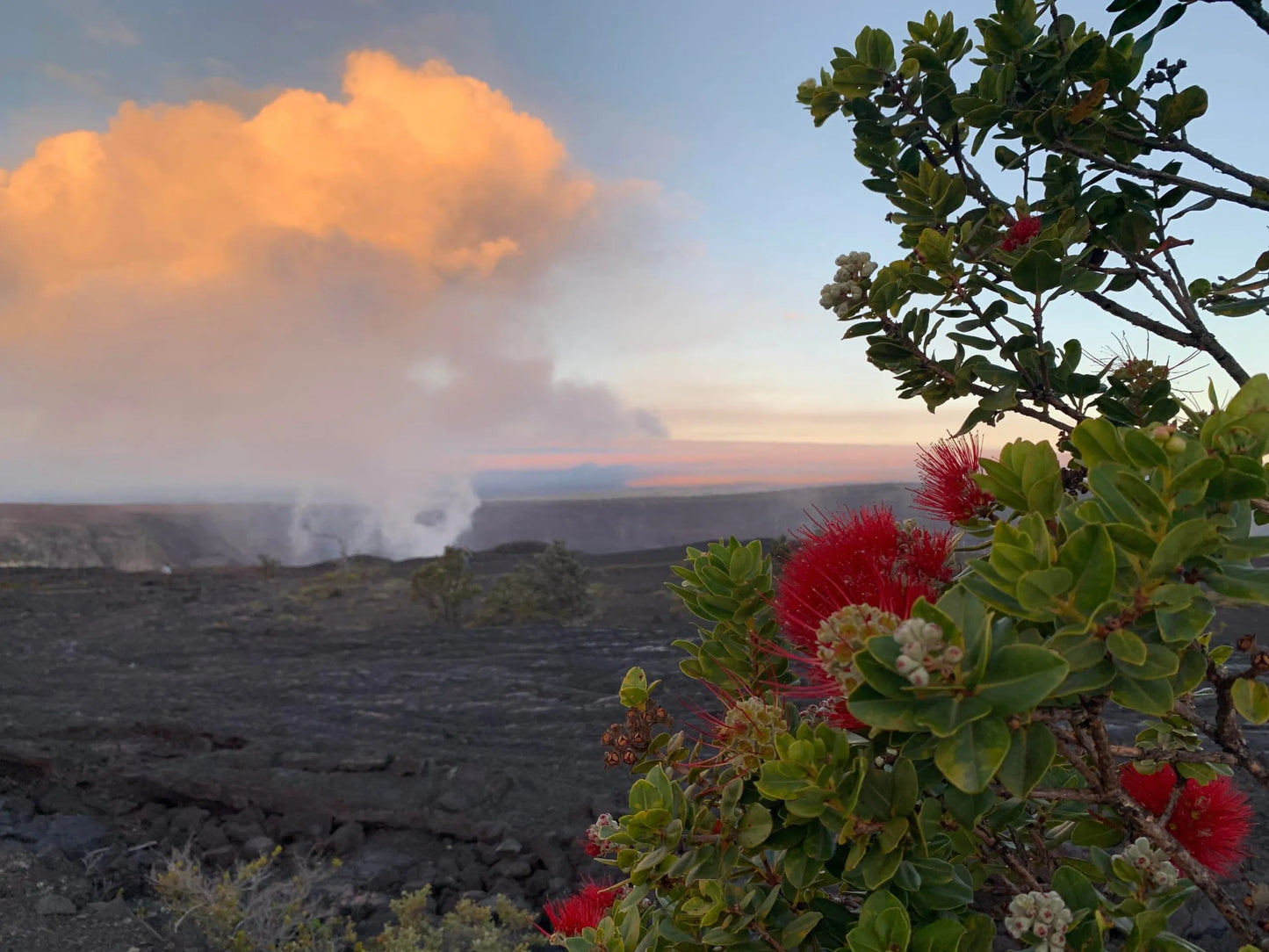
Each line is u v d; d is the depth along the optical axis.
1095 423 1.10
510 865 7.84
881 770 1.29
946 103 2.46
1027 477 1.21
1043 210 2.41
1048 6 2.25
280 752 10.55
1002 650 1.02
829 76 2.60
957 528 1.40
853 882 1.40
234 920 6.72
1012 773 1.04
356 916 7.22
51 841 8.48
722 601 1.75
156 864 8.26
